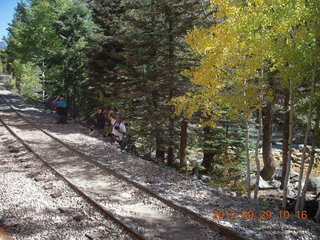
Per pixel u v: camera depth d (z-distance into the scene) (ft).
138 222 28.78
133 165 45.85
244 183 55.67
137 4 58.65
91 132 68.39
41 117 85.25
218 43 38.88
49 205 31.37
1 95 150.51
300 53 34.53
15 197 32.55
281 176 60.70
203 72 40.45
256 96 39.52
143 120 61.16
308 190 58.65
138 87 60.95
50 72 103.45
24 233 26.11
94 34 72.38
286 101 55.36
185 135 59.31
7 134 61.46
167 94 59.62
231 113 41.09
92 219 28.71
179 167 59.82
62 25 89.35
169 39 56.80
